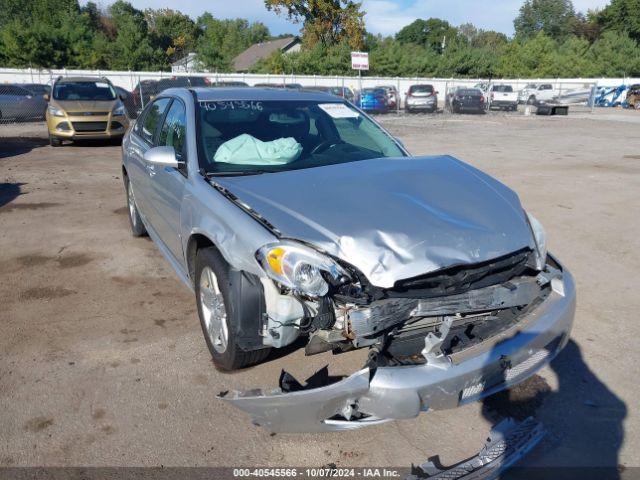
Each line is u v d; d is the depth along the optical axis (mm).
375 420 2545
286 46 63625
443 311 2596
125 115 14391
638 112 31812
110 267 5246
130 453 2746
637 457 2723
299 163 3768
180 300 4512
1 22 58156
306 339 3555
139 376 3402
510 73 54281
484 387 2697
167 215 4105
